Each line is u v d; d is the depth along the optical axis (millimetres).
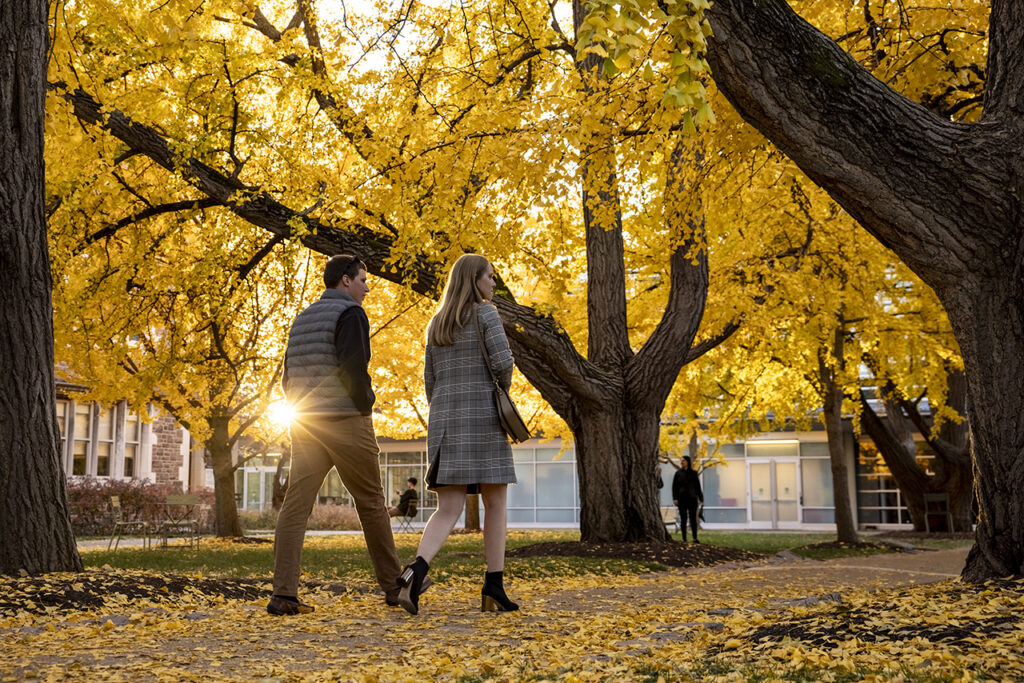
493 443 4938
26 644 4172
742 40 5086
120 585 5848
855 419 20562
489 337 4953
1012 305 5191
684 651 3861
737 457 31578
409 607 4836
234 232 11719
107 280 13172
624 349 13281
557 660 3639
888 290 17125
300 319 5152
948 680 2975
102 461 27453
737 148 7430
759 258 14000
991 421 5270
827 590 7500
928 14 7465
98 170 11086
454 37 9555
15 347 6344
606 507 12867
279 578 5086
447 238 8805
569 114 7094
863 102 5137
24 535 6195
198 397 19047
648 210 11289
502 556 5242
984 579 5293
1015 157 5148
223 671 3502
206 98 11359
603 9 3449
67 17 9562
